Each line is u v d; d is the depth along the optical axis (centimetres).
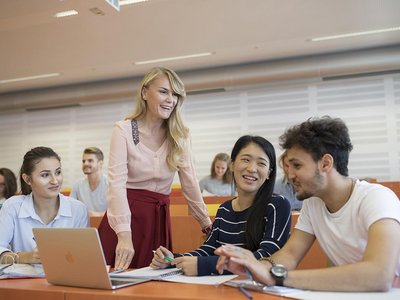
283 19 471
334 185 119
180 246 245
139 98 174
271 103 664
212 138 693
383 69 561
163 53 577
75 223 193
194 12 450
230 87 627
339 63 569
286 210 153
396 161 596
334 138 115
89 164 387
